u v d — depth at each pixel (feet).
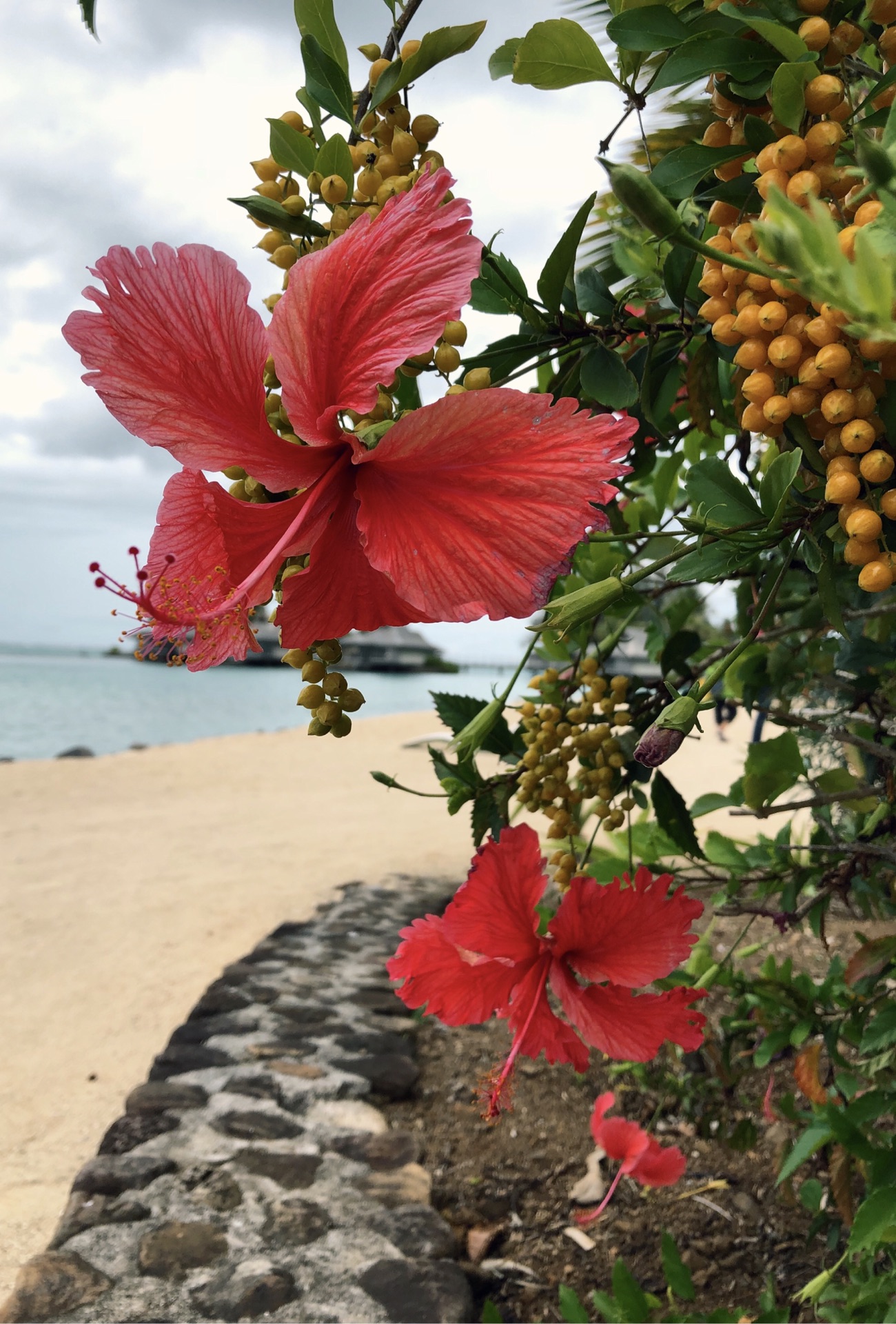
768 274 1.49
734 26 2.63
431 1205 8.73
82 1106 10.43
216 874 19.42
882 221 1.72
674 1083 9.64
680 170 2.68
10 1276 7.63
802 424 2.42
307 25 2.78
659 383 3.64
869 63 3.58
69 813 26.61
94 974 14.05
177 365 1.79
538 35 2.81
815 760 6.84
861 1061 6.30
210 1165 8.93
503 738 4.29
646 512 5.83
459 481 1.82
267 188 2.60
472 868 2.90
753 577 4.10
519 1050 2.94
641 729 4.13
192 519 2.05
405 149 2.42
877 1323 4.81
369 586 2.04
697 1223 8.60
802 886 5.64
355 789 29.63
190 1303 7.13
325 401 1.89
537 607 1.79
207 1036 11.49
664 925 2.99
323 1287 7.38
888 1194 4.17
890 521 2.46
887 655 4.68
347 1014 12.17
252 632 1.93
